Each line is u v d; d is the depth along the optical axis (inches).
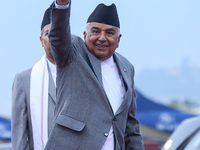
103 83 317.4
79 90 297.1
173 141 456.1
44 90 392.5
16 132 380.2
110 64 330.0
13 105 390.3
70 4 286.5
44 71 400.2
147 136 954.7
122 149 315.6
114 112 312.7
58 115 295.9
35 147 380.8
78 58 302.0
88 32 318.0
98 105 299.0
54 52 291.9
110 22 314.5
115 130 306.7
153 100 997.2
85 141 290.8
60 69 302.5
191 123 467.8
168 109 985.5
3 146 615.2
